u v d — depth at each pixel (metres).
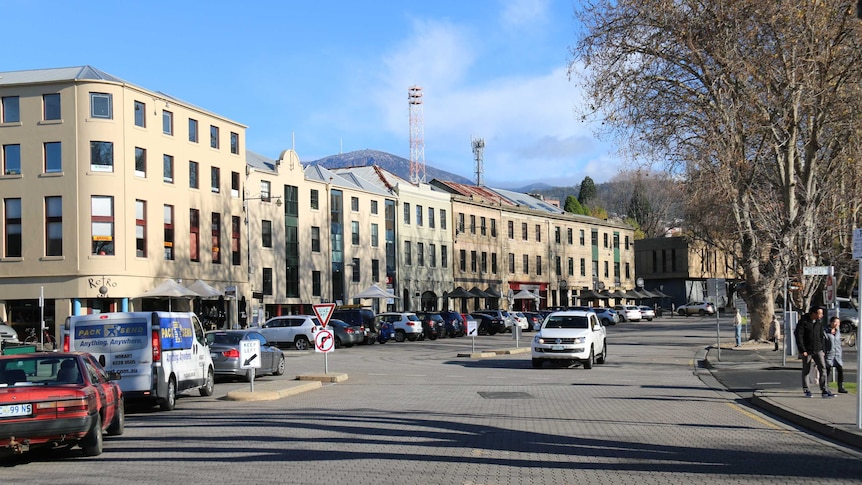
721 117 32.91
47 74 48.25
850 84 31.19
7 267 46.62
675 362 31.94
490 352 36.47
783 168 33.94
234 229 56.19
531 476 9.69
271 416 16.14
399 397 19.48
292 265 60.56
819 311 17.81
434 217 76.12
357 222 66.75
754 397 18.09
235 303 54.47
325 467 10.45
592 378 24.78
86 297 45.78
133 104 47.72
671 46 33.50
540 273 89.38
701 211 43.62
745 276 40.25
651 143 34.28
